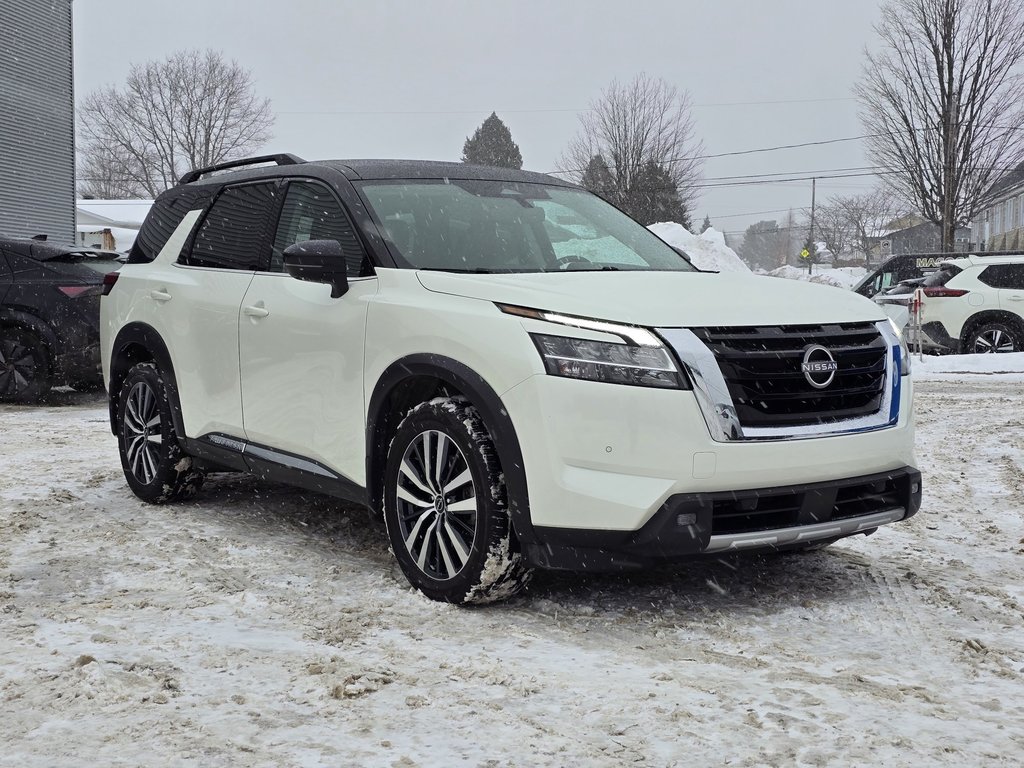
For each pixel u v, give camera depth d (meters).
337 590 4.06
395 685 3.01
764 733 2.67
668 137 53.06
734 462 3.45
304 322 4.47
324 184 4.73
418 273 4.11
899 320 15.52
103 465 6.90
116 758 2.50
